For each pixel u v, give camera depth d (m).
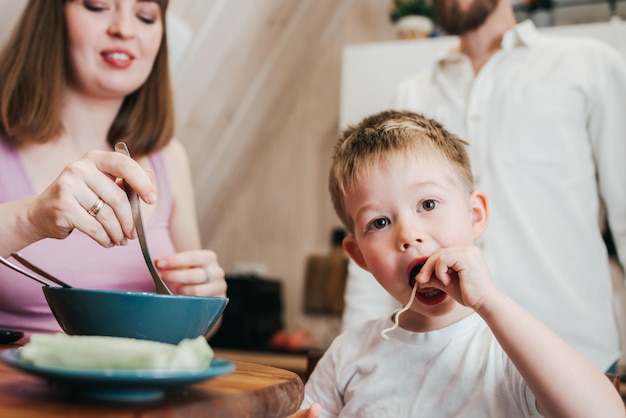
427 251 0.86
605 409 0.67
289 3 2.38
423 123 1.03
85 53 1.20
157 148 1.37
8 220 0.78
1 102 1.20
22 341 0.95
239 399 0.52
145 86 1.36
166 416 0.44
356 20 2.95
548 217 1.48
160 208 1.34
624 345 2.09
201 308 0.64
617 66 1.47
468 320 0.90
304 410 0.75
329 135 2.96
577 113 1.50
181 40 1.96
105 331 0.61
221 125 2.58
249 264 3.06
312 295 2.83
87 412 0.43
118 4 1.20
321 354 1.08
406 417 0.86
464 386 0.83
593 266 1.45
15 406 0.44
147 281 1.23
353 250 1.05
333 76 2.97
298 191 3.01
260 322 2.69
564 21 2.53
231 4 2.06
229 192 3.04
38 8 1.21
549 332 0.70
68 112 1.28
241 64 2.38
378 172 0.92
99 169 0.75
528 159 1.51
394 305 1.50
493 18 1.63
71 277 1.15
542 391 0.68
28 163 1.24
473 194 0.99
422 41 2.30
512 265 1.48
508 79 1.58
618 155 1.46
